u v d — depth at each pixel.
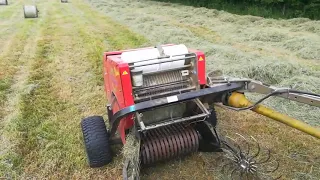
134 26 13.62
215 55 8.23
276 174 3.72
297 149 4.23
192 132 3.83
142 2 23.52
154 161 3.72
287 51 8.51
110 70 3.96
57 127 5.25
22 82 7.33
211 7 17.89
